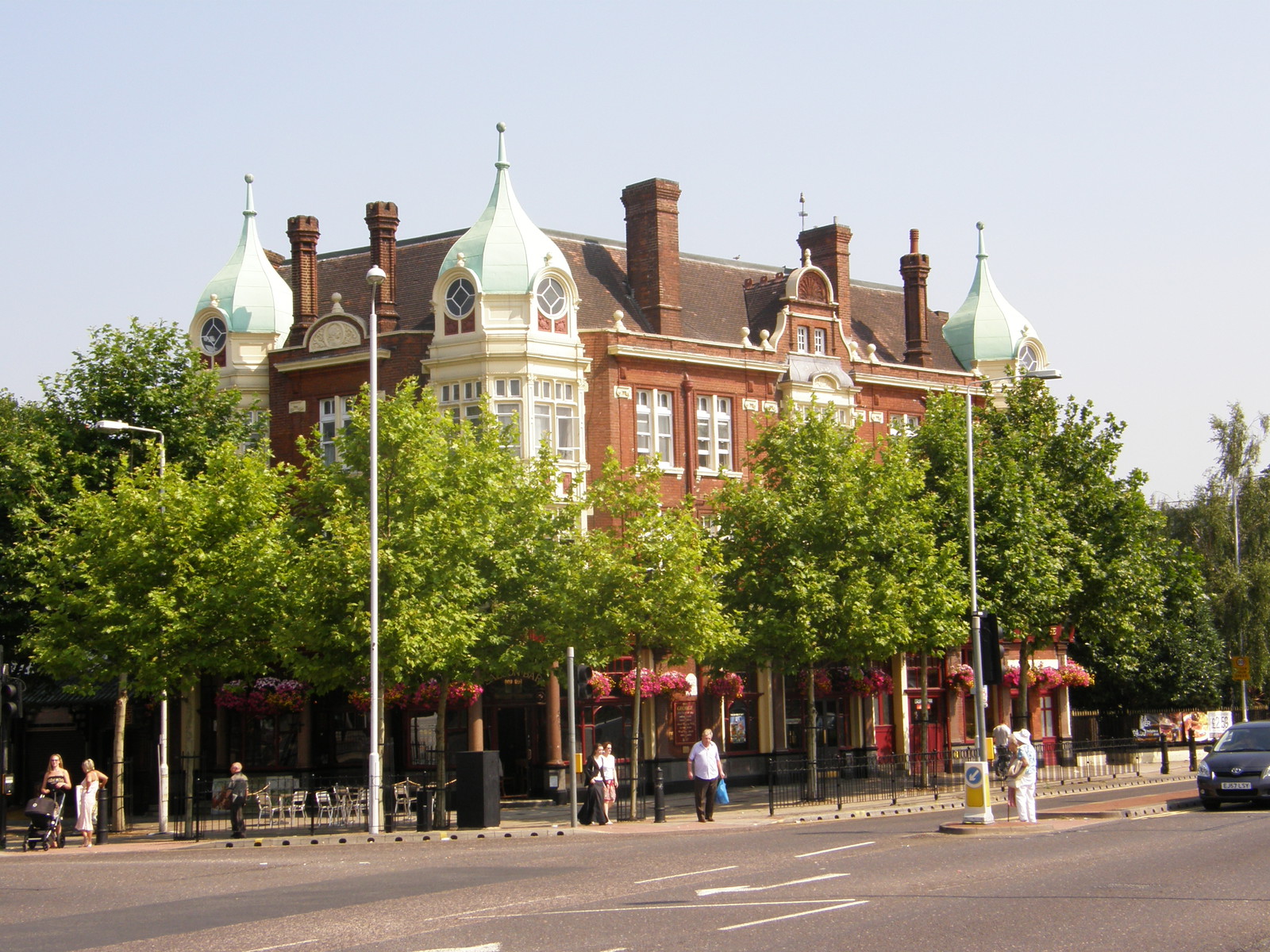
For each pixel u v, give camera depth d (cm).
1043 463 4891
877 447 4312
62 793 3338
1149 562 4922
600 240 5119
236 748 4584
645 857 2428
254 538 3531
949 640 4309
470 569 3544
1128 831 2670
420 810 3344
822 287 5316
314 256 4888
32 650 3797
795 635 3928
